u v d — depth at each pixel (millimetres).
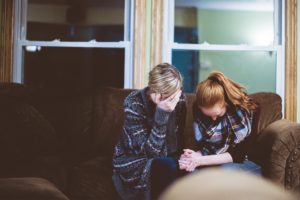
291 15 3066
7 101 2477
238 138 2021
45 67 3209
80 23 3246
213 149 2051
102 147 2625
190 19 3295
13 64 3115
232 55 3266
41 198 1450
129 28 3152
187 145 2572
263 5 3271
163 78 1945
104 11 3215
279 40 3166
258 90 3236
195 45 3150
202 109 2045
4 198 1416
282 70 3121
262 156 2176
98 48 3205
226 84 2080
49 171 2250
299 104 3057
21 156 2346
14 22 3105
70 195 2246
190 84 3260
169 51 3131
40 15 3223
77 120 2676
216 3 3447
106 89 2770
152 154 2008
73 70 3227
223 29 3502
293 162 2059
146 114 2084
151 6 3061
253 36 3316
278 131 2121
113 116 2666
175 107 2113
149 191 1934
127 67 3133
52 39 3223
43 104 2680
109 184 2209
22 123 2418
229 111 2076
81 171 2252
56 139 2561
